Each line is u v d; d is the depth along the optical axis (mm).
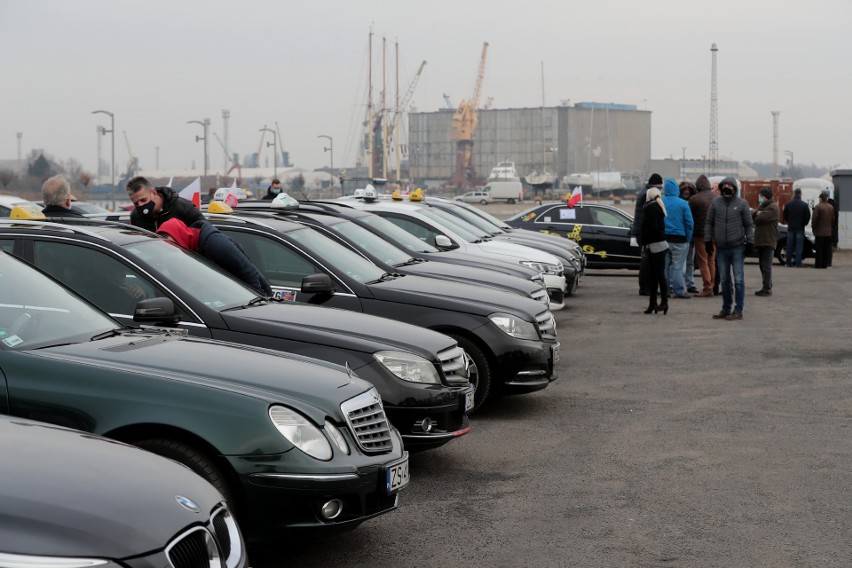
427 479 7430
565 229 24703
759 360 12672
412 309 9242
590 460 7949
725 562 5684
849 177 34719
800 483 7266
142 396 5168
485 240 17062
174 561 3527
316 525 5230
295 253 9180
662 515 6547
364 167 165500
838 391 10727
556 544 6004
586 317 17016
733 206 16281
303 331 7031
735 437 8688
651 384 11141
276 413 5250
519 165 197750
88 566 3297
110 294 6914
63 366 5230
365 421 5691
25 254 6984
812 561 5688
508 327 9359
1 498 3438
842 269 27984
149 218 9297
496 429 9023
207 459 5148
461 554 5844
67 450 4008
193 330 6848
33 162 138625
